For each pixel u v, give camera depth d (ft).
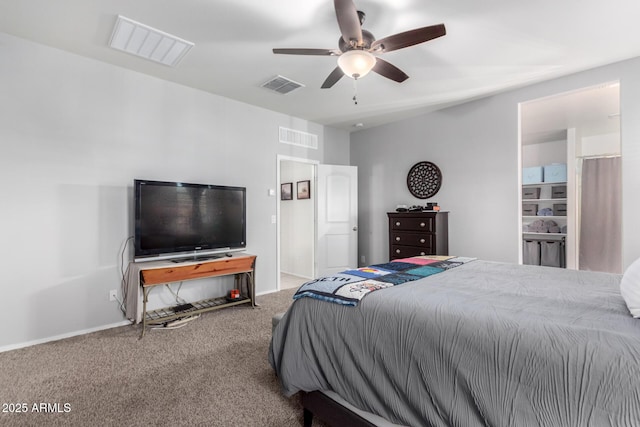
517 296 4.80
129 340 8.91
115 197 10.08
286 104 13.71
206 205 11.46
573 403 2.91
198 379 6.83
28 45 8.62
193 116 11.93
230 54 9.34
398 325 4.30
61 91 9.12
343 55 7.00
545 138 17.99
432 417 3.75
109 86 9.98
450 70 10.40
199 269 10.57
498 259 12.59
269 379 6.86
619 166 16.22
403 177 16.01
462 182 13.66
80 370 7.21
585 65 10.11
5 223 8.29
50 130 8.95
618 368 2.82
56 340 8.91
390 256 14.61
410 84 11.54
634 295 3.92
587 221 16.92
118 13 7.41
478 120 13.15
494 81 11.32
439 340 3.87
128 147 10.36
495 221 12.67
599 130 16.60
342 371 4.78
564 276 6.43
